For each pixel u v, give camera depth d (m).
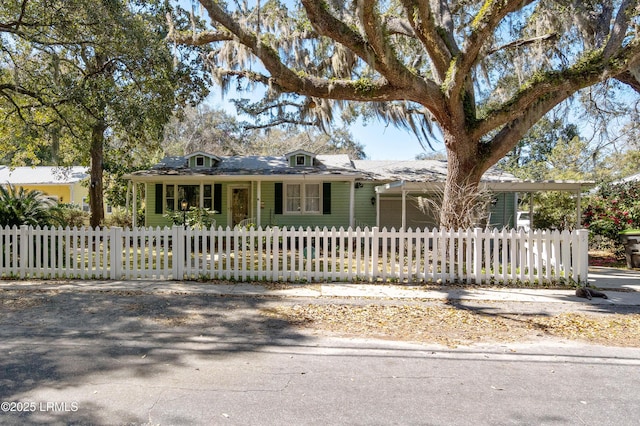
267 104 18.23
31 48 13.39
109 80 13.09
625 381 3.90
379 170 19.58
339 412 3.22
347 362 4.31
